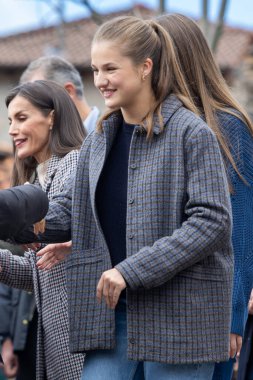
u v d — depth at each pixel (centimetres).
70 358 1088
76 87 1463
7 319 1378
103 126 976
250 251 1059
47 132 1143
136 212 937
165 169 933
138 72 947
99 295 916
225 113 1043
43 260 1030
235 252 1041
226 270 939
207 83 1052
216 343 929
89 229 989
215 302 930
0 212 896
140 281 904
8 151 2298
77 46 6022
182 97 967
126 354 960
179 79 977
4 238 915
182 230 909
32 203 918
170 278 912
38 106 1135
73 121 1148
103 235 966
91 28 5612
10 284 1134
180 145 931
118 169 970
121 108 974
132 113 963
